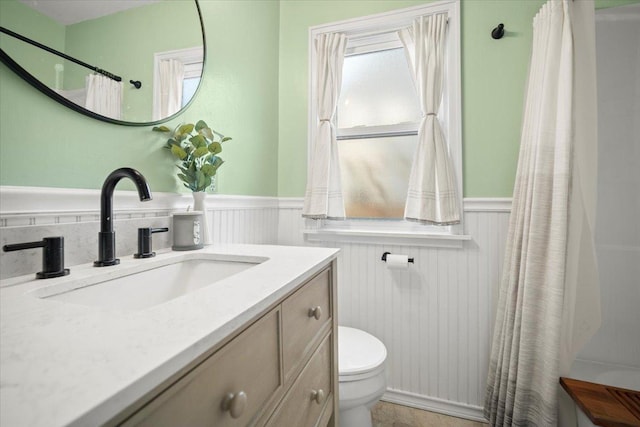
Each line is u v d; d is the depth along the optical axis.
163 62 1.03
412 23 1.68
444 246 1.58
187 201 1.12
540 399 1.14
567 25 1.17
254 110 1.64
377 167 1.79
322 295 0.86
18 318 0.40
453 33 1.58
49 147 0.71
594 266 1.19
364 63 1.82
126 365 0.29
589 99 1.18
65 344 0.33
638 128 1.46
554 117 1.20
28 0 0.66
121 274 0.70
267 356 0.55
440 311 1.59
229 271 0.89
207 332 0.36
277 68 1.92
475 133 1.55
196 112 1.19
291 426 0.63
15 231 0.62
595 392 1.08
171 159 1.08
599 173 1.52
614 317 1.47
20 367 0.28
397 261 1.58
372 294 1.71
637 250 1.46
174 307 0.45
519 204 1.33
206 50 1.25
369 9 1.74
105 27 0.83
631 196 1.47
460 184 1.55
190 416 0.36
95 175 0.82
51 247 0.62
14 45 0.64
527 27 1.48
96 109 0.80
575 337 1.19
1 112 0.63
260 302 0.48
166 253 0.91
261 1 1.72
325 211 1.71
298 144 1.89
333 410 0.94
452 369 1.56
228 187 1.41
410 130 1.72
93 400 0.24
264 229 1.73
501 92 1.51
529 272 1.20
